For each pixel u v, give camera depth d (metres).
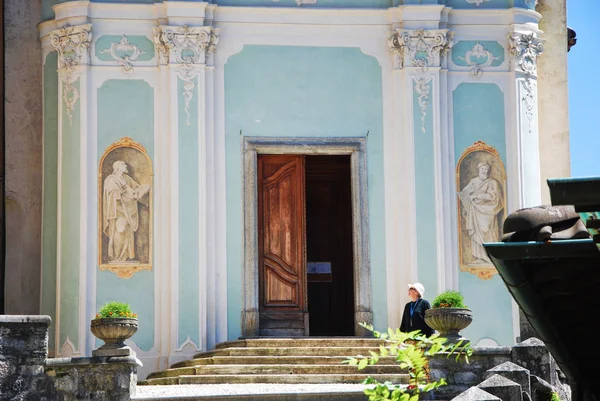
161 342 21.00
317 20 22.05
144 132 21.50
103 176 21.38
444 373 15.65
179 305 20.97
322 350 19.30
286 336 21.42
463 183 21.88
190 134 21.41
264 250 21.69
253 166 21.61
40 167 22.42
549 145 23.88
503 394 13.14
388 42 22.03
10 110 22.45
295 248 21.75
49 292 21.56
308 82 21.97
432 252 21.53
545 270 7.27
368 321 21.39
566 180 6.19
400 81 21.94
